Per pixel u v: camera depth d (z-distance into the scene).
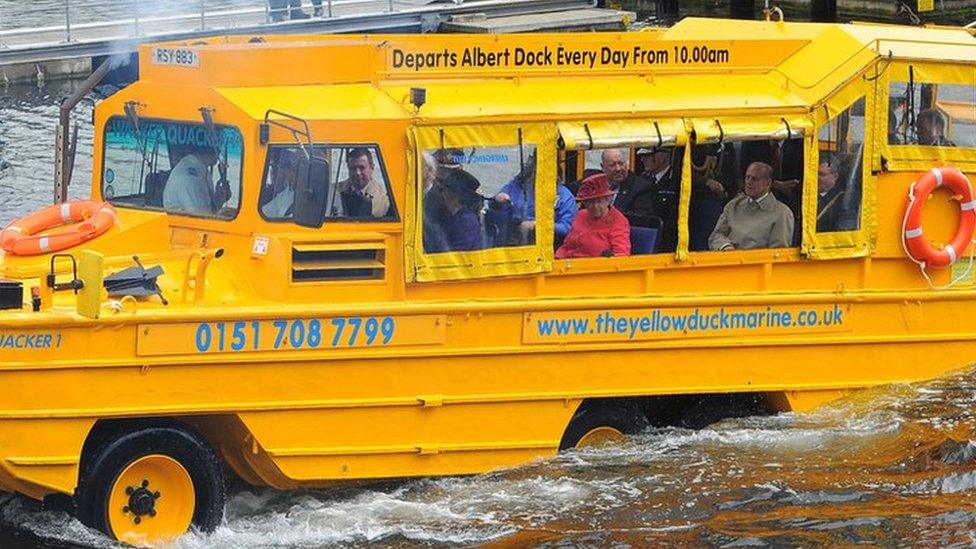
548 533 26.75
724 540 26.59
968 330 32.38
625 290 29.89
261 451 26.73
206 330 25.94
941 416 31.19
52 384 25.02
